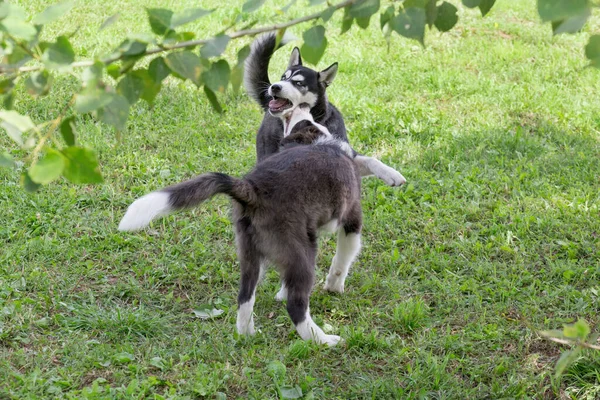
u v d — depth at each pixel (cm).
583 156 872
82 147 229
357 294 607
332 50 1248
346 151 590
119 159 827
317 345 503
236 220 519
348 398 462
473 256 655
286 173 504
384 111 998
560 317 562
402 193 774
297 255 497
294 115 683
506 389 467
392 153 891
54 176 225
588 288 604
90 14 1352
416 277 630
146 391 452
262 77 739
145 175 803
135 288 591
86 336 514
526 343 522
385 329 552
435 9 281
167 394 445
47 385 452
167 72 265
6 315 533
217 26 1296
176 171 812
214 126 938
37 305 553
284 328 552
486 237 705
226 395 458
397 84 1120
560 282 617
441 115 998
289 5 270
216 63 265
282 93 693
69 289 584
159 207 437
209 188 460
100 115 245
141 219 430
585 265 643
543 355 514
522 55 1269
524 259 654
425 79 1139
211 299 589
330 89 1063
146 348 505
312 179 509
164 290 606
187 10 253
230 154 860
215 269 633
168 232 689
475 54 1280
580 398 460
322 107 726
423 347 518
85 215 710
